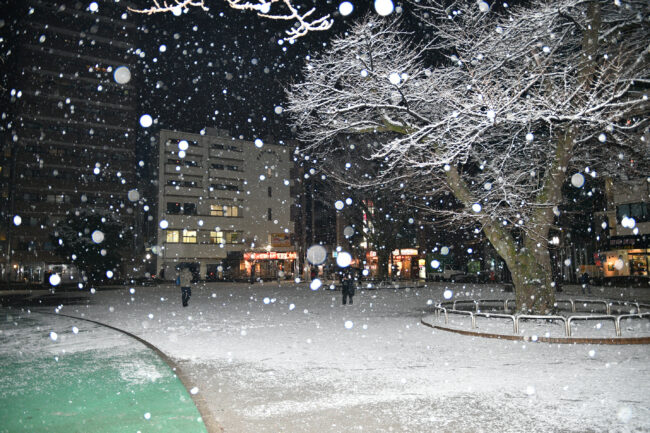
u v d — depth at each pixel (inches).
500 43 465.4
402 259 1957.4
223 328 479.2
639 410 194.9
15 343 393.7
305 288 1453.0
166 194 2272.4
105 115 2177.7
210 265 2346.2
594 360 296.4
